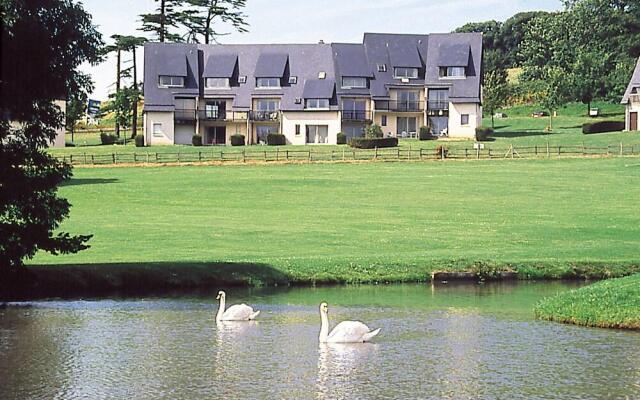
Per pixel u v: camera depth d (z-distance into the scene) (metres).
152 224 59.91
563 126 129.75
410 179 80.56
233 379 25.67
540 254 48.41
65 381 25.45
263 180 80.62
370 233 56.50
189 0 135.88
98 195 73.56
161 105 119.69
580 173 82.56
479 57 124.06
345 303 38.06
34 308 36.62
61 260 46.16
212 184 78.75
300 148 105.62
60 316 34.88
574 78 136.50
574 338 30.78
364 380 25.55
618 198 70.12
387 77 122.81
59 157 96.69
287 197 72.31
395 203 69.12
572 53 151.50
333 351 29.06
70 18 37.69
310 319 34.50
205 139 122.19
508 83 159.12
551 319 34.25
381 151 98.69
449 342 30.30
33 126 38.34
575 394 24.20
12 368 26.86
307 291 41.31
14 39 35.97
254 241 53.31
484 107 134.62
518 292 41.09
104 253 48.59
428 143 108.81
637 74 117.56
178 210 66.88
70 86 38.47
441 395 24.12
